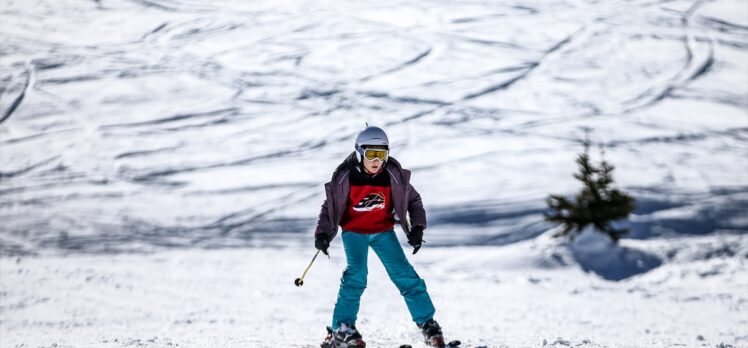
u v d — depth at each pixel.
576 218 35.53
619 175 64.75
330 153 77.19
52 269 28.70
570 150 74.00
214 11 139.75
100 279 25.94
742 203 57.25
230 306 19.44
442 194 60.94
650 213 54.22
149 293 22.86
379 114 90.31
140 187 66.62
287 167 72.06
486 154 73.12
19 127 86.19
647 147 74.81
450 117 87.88
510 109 90.88
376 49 118.62
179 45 122.88
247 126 87.38
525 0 141.88
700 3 132.25
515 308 17.95
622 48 113.31
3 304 20.12
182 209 59.38
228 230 53.31
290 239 50.44
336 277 28.86
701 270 30.55
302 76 107.00
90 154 77.19
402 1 143.88
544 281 26.00
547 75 103.94
